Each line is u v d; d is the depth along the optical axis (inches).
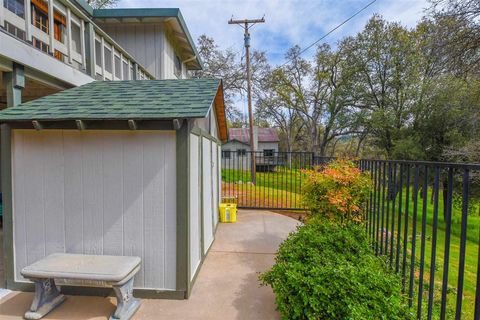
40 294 95.7
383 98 629.0
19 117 100.7
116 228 109.7
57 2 134.3
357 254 107.3
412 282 88.9
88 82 158.9
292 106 885.8
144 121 103.7
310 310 79.0
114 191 109.3
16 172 111.0
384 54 620.1
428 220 428.1
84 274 89.5
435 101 454.3
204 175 150.0
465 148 335.3
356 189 137.3
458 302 64.1
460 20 249.9
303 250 107.0
